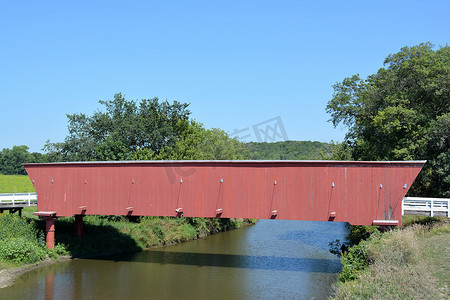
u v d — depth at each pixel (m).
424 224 28.44
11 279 23.55
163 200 26.52
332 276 24.27
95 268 26.33
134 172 27.17
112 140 47.94
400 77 36.03
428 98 35.59
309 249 33.22
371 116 36.94
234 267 26.83
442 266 17.33
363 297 14.19
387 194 23.22
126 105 57.75
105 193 27.66
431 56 34.19
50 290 21.55
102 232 33.25
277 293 21.03
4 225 28.58
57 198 28.50
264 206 24.80
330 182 23.94
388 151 34.31
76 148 51.94
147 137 54.44
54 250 28.27
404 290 14.05
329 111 40.72
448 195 33.03
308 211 24.14
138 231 35.12
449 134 32.19
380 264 16.88
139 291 21.50
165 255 30.83
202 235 40.69
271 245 35.25
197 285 22.61
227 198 25.41
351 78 40.66
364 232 30.64
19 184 76.00
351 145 41.03
